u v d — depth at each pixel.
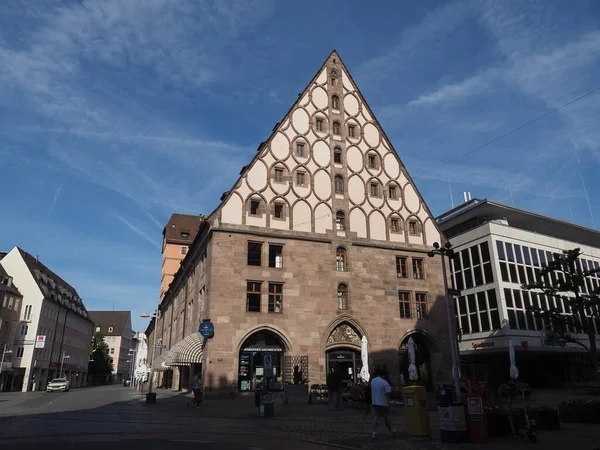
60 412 21.12
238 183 30.92
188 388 37.31
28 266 64.62
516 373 30.95
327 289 31.12
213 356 27.17
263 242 30.50
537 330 41.91
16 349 60.28
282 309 29.62
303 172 33.19
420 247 35.19
